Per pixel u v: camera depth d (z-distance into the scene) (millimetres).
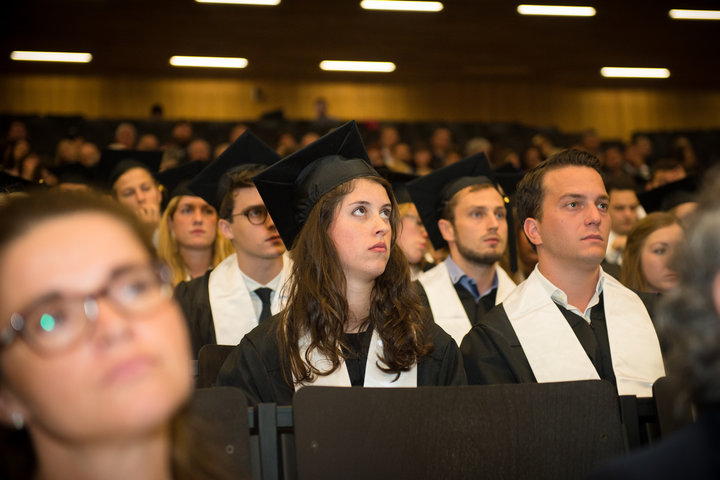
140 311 880
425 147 10117
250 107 15047
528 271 4559
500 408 1771
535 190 2807
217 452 1443
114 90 14695
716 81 15734
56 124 11609
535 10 12406
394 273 2457
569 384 1813
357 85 15328
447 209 3953
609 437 1784
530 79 15484
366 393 1744
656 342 2771
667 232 3512
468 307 3832
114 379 839
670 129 15961
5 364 857
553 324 2725
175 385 875
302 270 2400
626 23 12938
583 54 14289
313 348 2305
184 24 12680
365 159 2660
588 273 2768
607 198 2732
